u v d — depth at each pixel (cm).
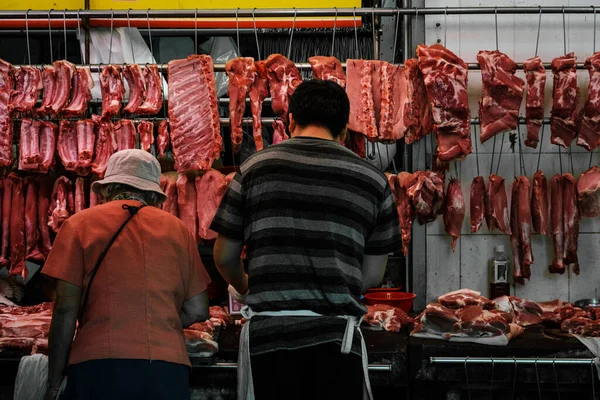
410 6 469
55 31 489
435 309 372
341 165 243
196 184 419
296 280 236
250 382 240
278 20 473
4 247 429
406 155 479
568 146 434
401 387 396
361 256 246
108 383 260
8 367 354
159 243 282
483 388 364
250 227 244
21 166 408
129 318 268
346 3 474
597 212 445
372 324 399
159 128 418
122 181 289
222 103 441
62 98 412
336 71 421
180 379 273
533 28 470
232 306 426
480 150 474
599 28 468
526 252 444
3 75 414
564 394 373
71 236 272
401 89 422
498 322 363
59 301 267
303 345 234
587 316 402
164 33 500
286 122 415
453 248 447
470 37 471
